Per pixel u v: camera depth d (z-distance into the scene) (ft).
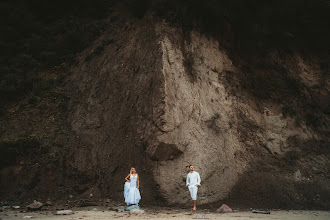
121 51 55.31
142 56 48.91
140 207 35.86
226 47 56.13
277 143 48.29
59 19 75.20
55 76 61.00
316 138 51.60
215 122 45.75
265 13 59.16
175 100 42.16
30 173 43.29
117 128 45.70
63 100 54.90
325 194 42.27
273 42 61.62
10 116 52.85
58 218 26.00
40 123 50.98
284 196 40.32
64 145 46.85
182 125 41.42
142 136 41.39
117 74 51.67
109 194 40.09
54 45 67.92
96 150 45.03
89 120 49.21
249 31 58.75
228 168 42.88
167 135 39.01
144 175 39.24
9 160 44.70
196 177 35.50
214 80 50.06
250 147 46.78
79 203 38.58
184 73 45.85
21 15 73.72
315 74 61.67
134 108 45.19
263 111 51.24
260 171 43.96
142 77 46.39
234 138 46.60
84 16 74.59
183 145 40.24
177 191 37.52
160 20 50.70
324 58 65.41
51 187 42.11
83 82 56.44
